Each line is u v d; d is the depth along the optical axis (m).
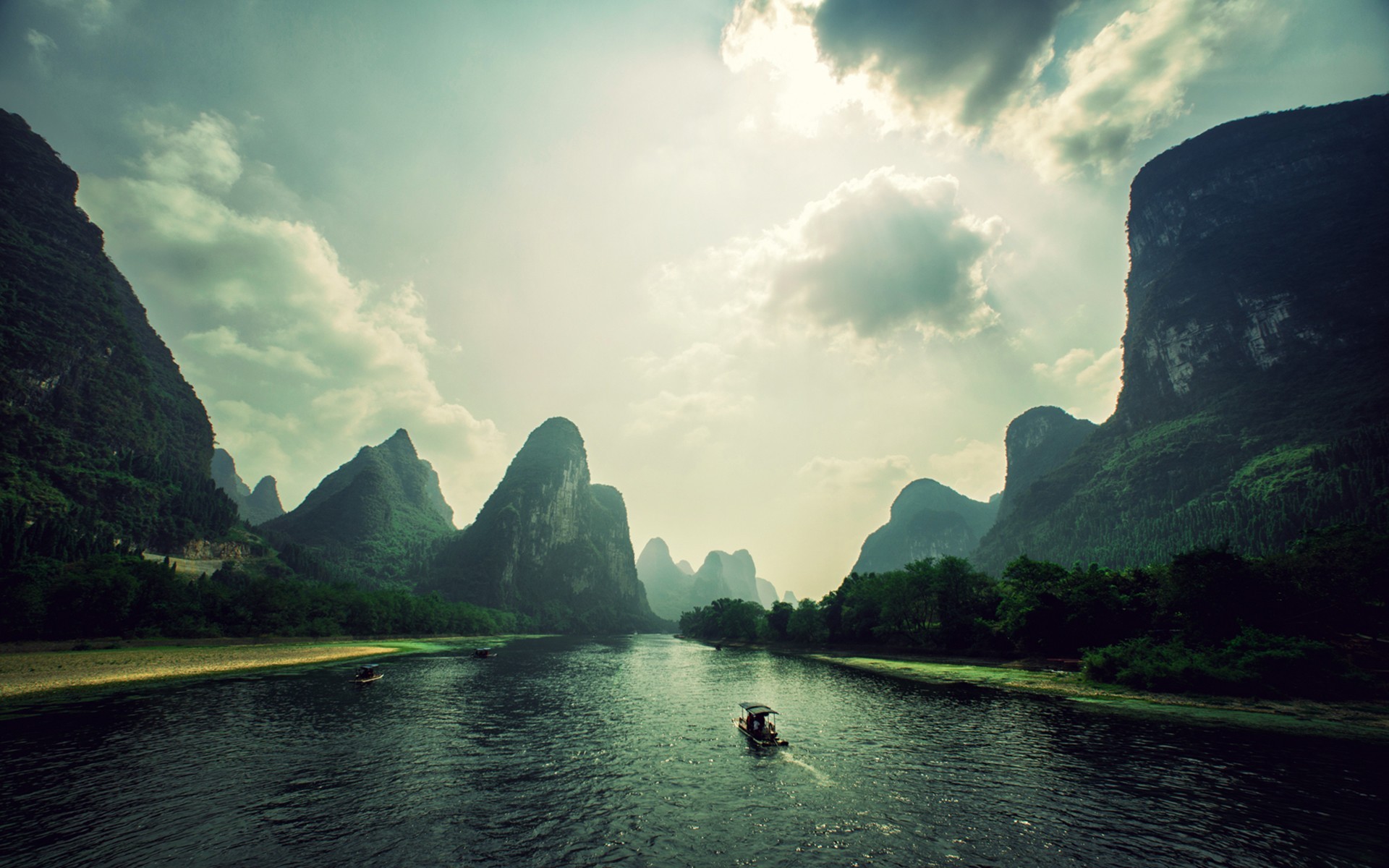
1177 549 196.88
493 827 23.81
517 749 37.12
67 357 195.38
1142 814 25.09
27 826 22.69
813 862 20.62
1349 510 158.12
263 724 42.31
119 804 25.31
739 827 23.89
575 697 60.47
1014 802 26.80
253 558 194.25
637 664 105.94
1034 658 83.12
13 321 189.75
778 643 175.88
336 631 134.00
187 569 163.88
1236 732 40.72
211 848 21.20
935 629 103.88
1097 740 38.91
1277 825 23.73
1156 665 56.72
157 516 175.88
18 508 134.75
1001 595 97.94
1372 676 51.62
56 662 68.31
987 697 59.38
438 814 25.25
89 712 44.50
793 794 28.17
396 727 42.88
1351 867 20.05
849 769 32.59
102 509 163.12
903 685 71.00
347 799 26.95
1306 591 58.75
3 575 79.75
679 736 41.53
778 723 45.91
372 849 21.50
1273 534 171.38
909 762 34.03
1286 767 31.94
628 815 25.33
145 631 92.56
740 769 32.66
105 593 86.25
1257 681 51.25
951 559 104.88
